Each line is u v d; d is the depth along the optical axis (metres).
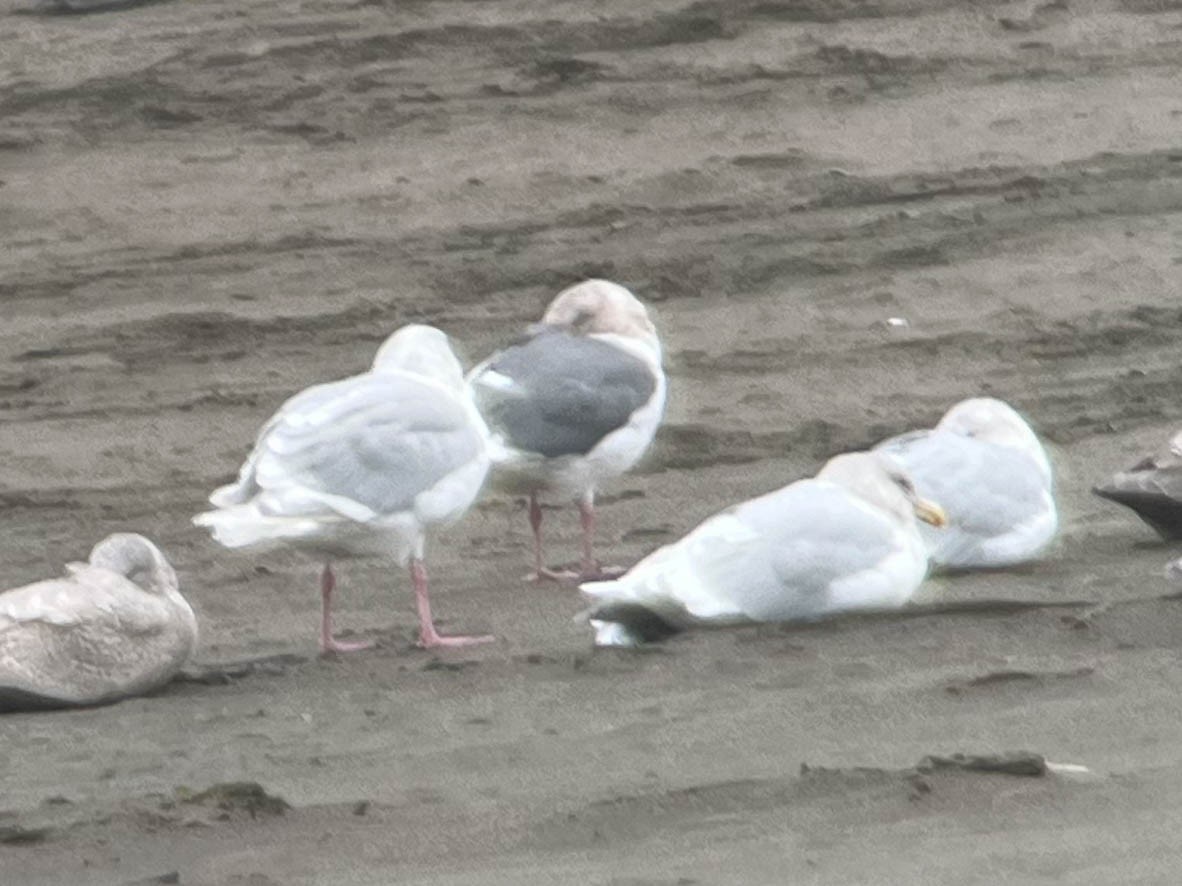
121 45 32.97
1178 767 10.16
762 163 27.17
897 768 10.33
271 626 14.59
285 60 31.77
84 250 26.16
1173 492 14.35
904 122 28.36
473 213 26.42
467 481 13.61
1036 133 27.69
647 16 32.03
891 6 32.19
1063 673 11.75
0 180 28.69
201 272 25.12
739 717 11.44
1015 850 9.23
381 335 22.98
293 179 27.94
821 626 12.73
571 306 15.98
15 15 35.06
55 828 10.37
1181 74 29.38
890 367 20.98
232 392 21.48
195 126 29.98
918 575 12.93
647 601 12.77
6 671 12.43
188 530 17.55
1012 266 23.48
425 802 10.52
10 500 18.61
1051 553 14.62
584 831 9.90
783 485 17.86
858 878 9.05
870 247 24.23
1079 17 31.50
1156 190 25.34
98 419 20.88
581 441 15.30
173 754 11.68
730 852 9.48
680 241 24.94
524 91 30.08
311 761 11.38
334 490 13.22
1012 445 14.58
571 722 11.62
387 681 12.82
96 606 12.62
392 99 30.20
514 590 15.15
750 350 21.61
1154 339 21.28
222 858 9.91
